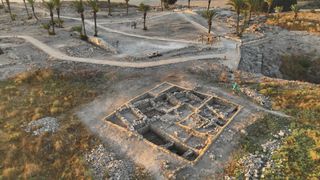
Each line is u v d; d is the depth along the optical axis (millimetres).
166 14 92562
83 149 32844
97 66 51375
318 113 36906
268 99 41031
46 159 31781
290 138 32594
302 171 28312
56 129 35938
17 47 61000
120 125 36625
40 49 59844
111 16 92438
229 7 115312
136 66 51469
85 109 40156
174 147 33812
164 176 28656
